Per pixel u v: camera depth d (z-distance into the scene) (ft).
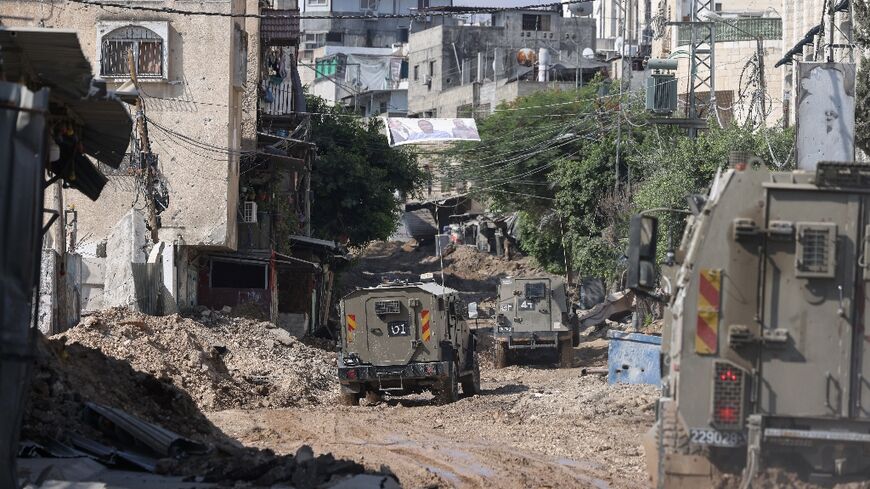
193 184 254.88
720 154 242.37
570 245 362.94
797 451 68.54
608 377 183.42
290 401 171.94
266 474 82.94
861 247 67.41
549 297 269.64
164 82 253.44
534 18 610.24
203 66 254.47
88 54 252.01
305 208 359.05
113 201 253.65
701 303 68.44
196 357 171.83
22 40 79.66
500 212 460.96
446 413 158.20
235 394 166.61
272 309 276.62
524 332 268.21
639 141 338.95
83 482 77.66
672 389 72.28
